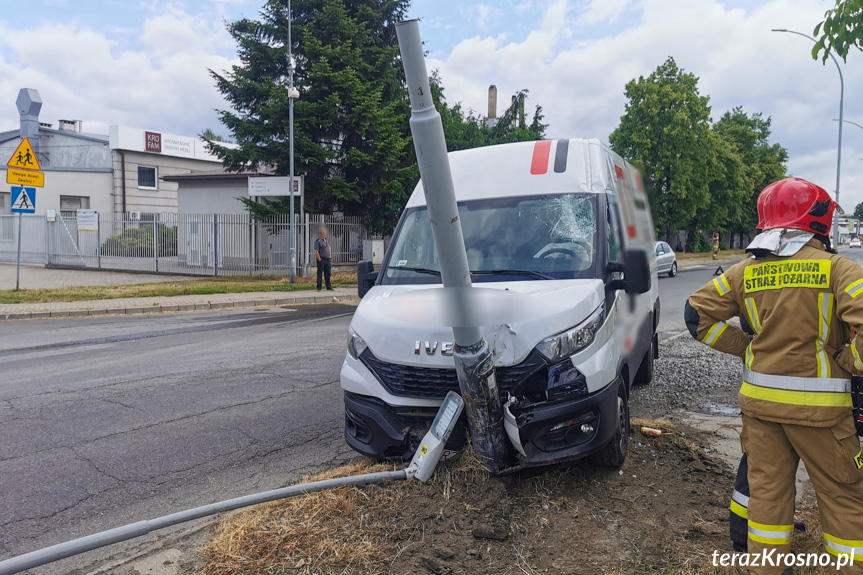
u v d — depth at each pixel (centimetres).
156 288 1817
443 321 343
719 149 4459
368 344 397
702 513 367
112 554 353
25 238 2734
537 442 366
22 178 1667
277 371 787
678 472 428
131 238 2431
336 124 2177
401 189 2286
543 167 496
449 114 2862
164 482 451
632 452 460
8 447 521
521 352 362
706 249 5125
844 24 463
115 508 412
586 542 334
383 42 2333
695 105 3872
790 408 262
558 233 453
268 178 2042
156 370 798
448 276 334
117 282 2039
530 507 366
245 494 429
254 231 2211
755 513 275
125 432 556
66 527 387
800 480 413
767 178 5819
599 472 423
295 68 2133
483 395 353
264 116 2081
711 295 295
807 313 261
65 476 462
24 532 381
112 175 3422
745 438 286
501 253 453
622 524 354
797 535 327
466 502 362
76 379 752
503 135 3381
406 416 391
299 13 2205
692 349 898
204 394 679
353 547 328
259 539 342
